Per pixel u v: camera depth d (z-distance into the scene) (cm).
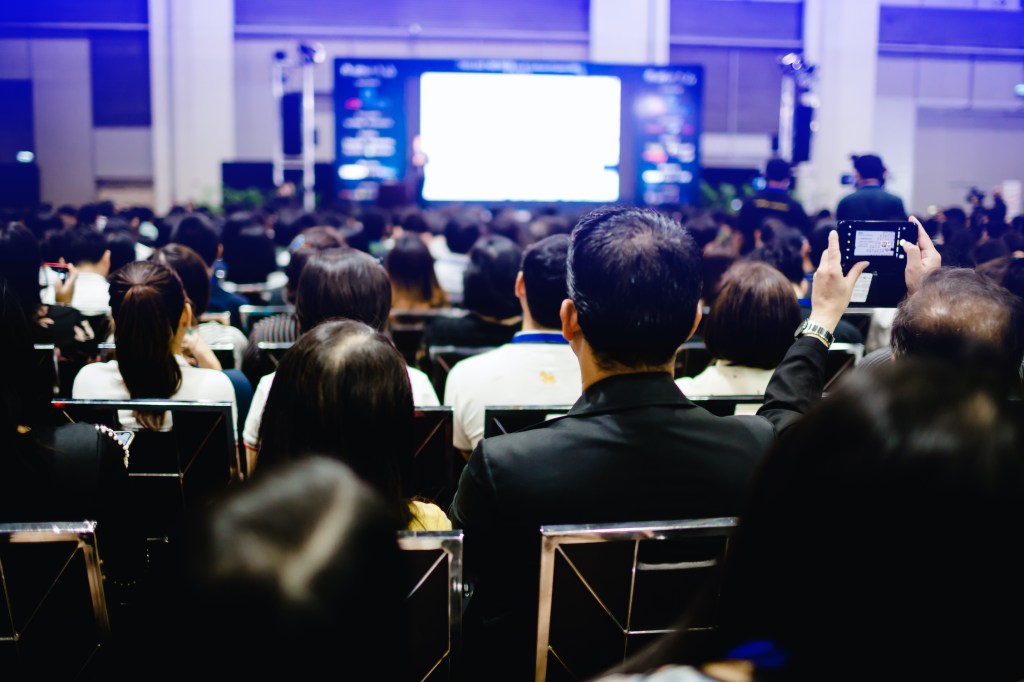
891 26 1603
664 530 129
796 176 1386
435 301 427
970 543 53
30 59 1513
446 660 134
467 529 146
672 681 62
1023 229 861
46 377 257
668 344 145
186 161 1491
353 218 809
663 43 1527
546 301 237
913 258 209
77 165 1535
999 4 1614
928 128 1669
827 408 60
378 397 141
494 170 1258
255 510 64
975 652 54
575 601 137
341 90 1227
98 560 138
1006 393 59
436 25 1527
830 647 56
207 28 1471
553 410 192
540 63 1238
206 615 60
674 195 1293
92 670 147
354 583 62
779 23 1574
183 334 247
